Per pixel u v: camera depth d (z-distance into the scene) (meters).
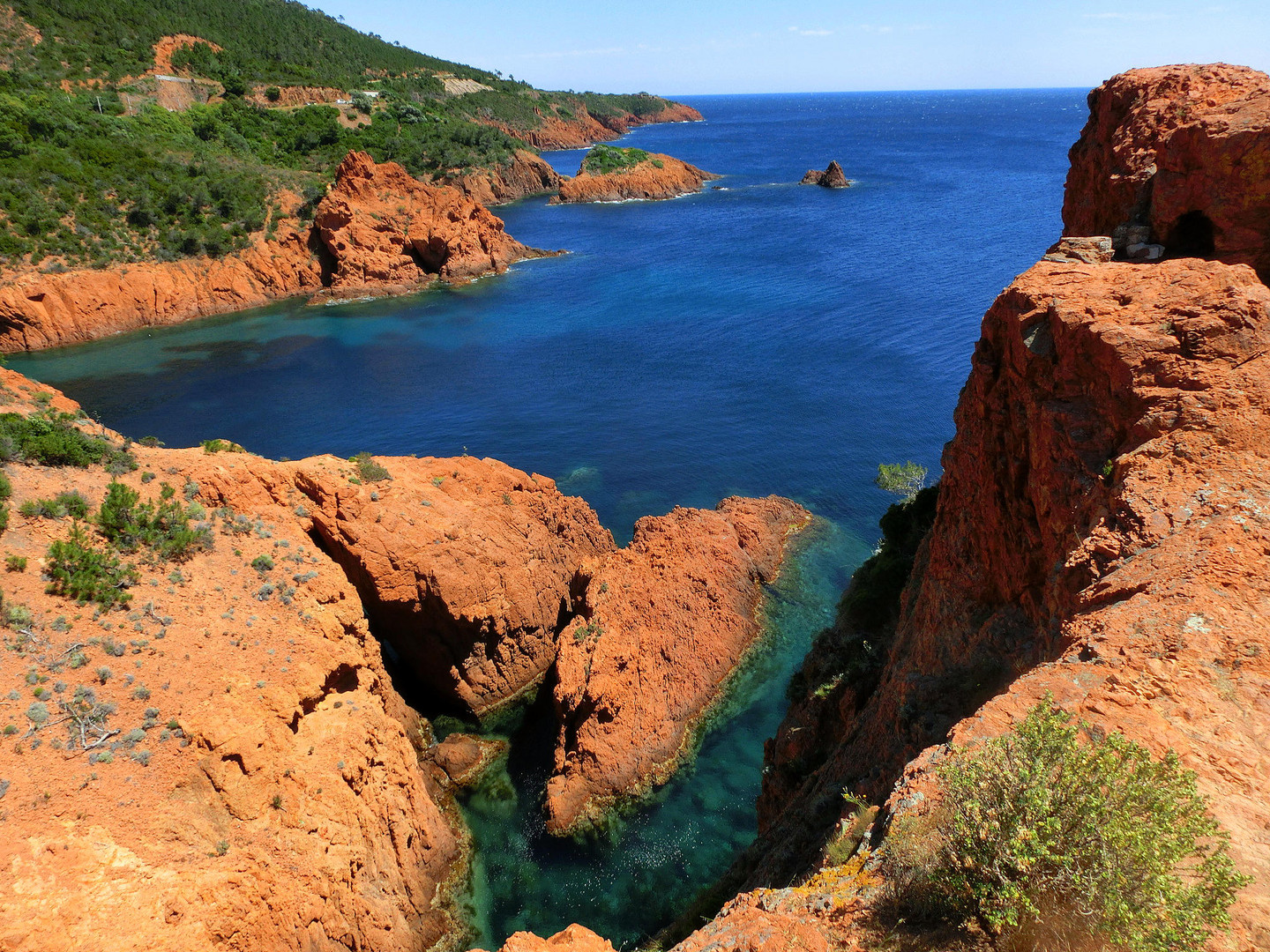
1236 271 15.95
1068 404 16.28
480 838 26.89
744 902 11.53
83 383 71.62
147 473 25.78
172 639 20.62
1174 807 7.75
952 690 17.23
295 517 28.36
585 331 85.62
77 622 19.62
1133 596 11.83
